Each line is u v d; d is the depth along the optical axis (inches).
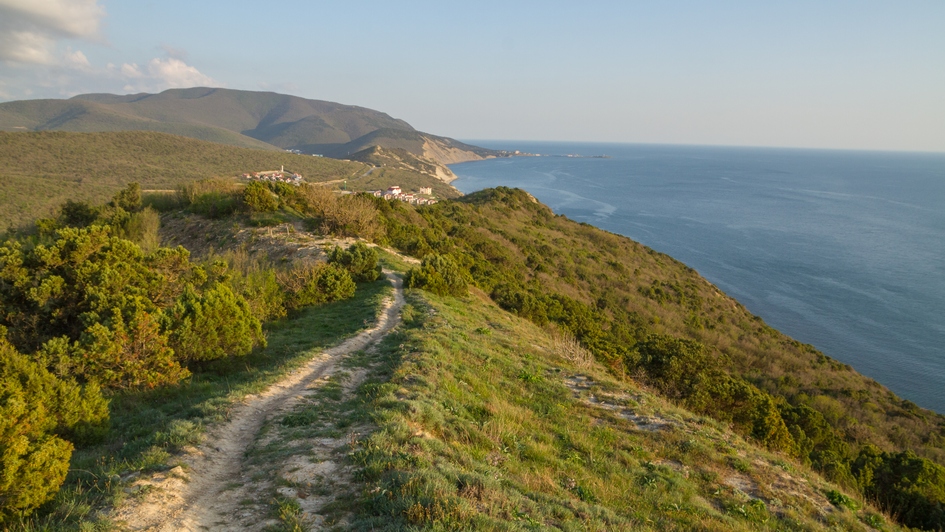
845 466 598.2
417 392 396.8
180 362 541.3
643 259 2987.2
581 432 418.3
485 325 842.8
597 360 763.4
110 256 634.8
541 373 585.0
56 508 226.1
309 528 207.0
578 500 289.9
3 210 2878.9
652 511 305.0
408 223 2030.0
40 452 224.5
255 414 375.9
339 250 1125.1
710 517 310.2
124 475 255.6
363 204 1621.6
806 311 2647.6
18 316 574.2
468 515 210.4
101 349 462.3
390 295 966.4
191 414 371.9
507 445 352.8
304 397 406.9
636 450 401.7
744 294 2923.2
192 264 765.9
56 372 447.2
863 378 1761.8
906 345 2241.6
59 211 1764.3
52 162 5044.3
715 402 645.9
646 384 690.2
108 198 3572.8
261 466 275.1
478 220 2854.3
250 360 593.0
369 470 253.4
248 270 956.0
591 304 2020.2
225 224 1588.3
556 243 2844.5
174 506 227.8
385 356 547.8
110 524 203.8
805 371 1686.8
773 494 368.5
